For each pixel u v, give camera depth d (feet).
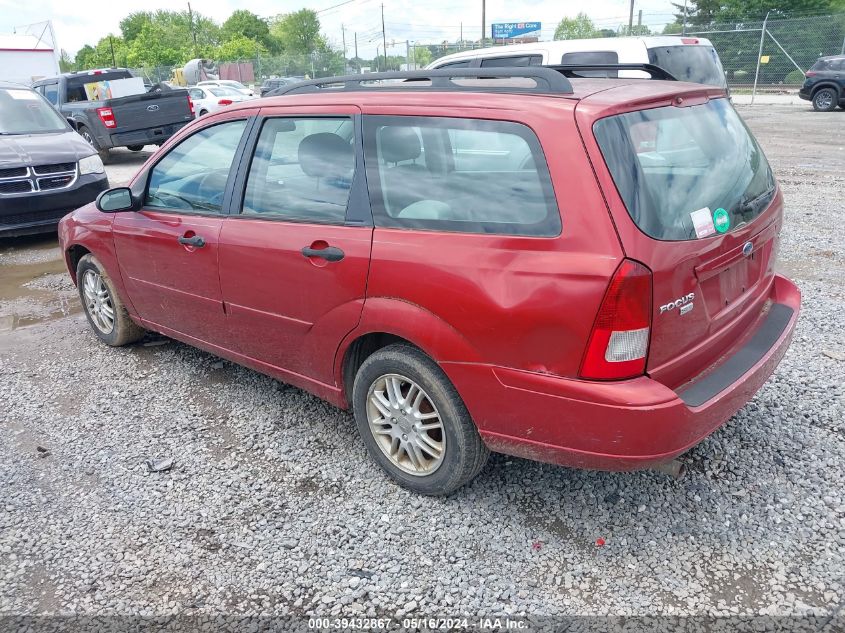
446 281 9.00
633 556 9.12
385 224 9.88
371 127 10.26
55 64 82.48
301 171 11.13
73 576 9.22
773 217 10.55
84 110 49.88
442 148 9.43
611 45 27.20
